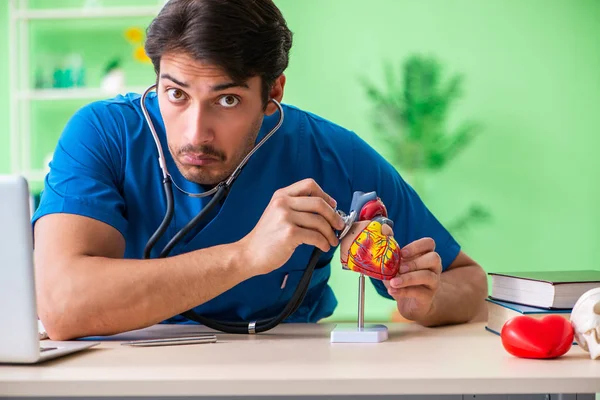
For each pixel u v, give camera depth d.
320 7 3.98
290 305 1.17
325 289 1.62
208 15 1.06
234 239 1.34
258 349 1.00
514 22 3.93
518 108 3.95
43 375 0.80
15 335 0.86
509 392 0.77
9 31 3.94
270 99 1.26
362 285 1.11
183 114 1.13
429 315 1.24
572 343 1.00
